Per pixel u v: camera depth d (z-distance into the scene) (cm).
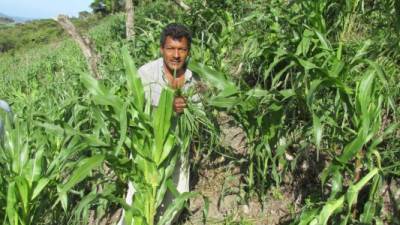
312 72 255
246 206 339
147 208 276
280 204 332
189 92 285
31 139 324
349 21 372
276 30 340
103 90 266
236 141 396
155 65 294
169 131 268
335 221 267
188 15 536
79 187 367
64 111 405
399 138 288
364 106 225
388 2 321
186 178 315
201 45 437
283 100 261
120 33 1112
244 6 491
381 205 245
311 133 268
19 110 530
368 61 232
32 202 289
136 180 272
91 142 262
